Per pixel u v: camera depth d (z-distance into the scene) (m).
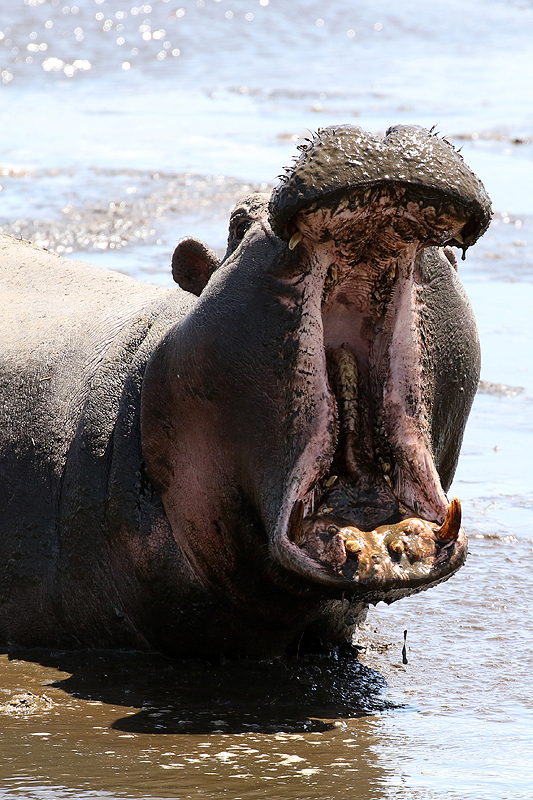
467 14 161.62
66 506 23.00
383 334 19.19
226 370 19.64
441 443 20.83
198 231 54.41
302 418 19.00
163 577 21.41
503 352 41.97
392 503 19.03
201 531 20.84
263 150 73.38
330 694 20.48
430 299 20.14
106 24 144.25
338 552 17.88
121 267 47.78
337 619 22.16
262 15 156.75
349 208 17.27
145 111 88.50
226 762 17.45
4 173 66.06
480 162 69.88
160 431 21.05
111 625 22.64
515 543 28.45
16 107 89.88
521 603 25.02
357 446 19.22
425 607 24.81
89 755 17.67
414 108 88.38
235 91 98.00
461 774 17.08
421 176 17.11
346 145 17.25
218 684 21.02
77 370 24.38
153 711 19.67
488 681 21.06
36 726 18.89
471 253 53.97
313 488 18.94
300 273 18.97
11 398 24.75
